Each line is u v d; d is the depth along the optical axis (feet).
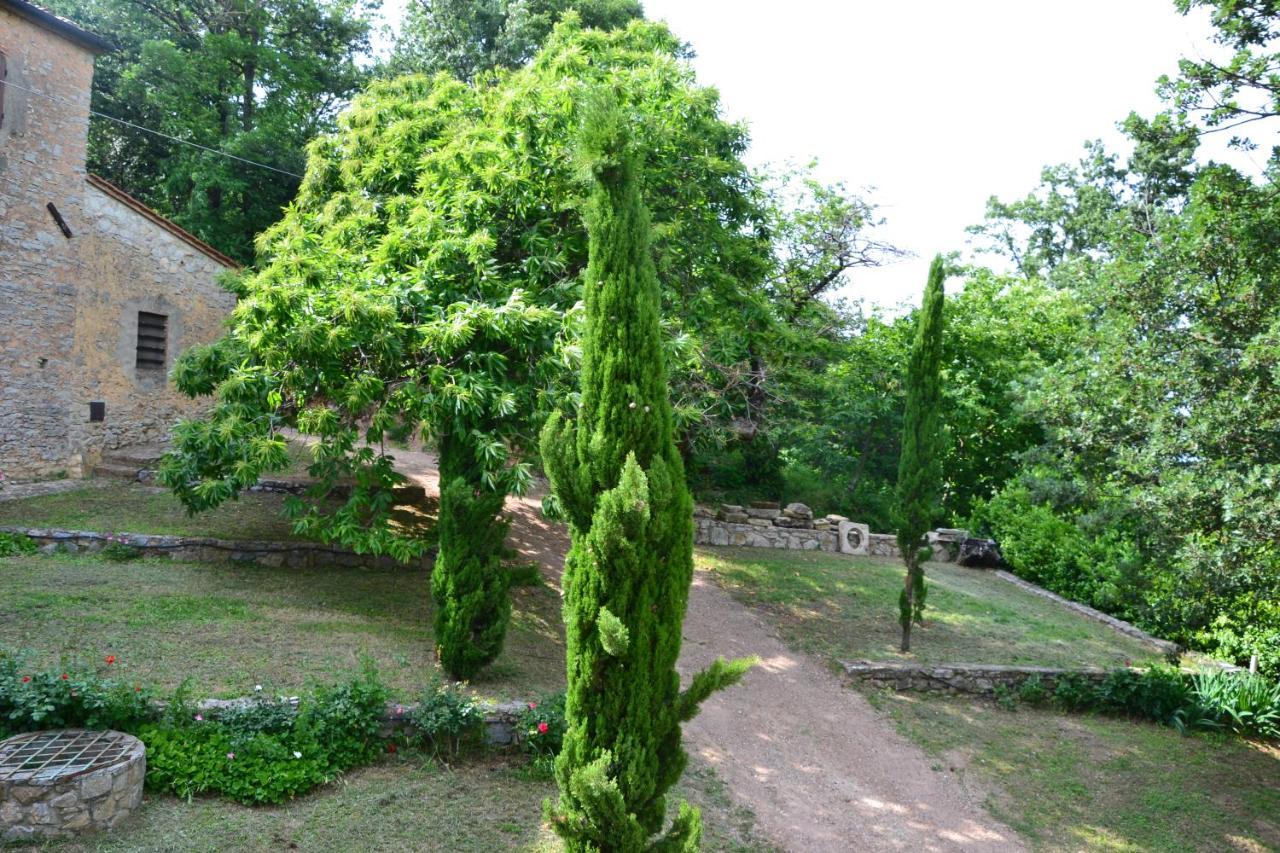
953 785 24.36
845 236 47.39
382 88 36.68
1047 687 31.42
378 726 20.16
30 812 15.31
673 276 34.47
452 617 23.39
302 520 26.63
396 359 25.18
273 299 24.32
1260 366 22.07
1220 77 23.48
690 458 45.21
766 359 41.81
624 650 12.59
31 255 35.73
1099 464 27.55
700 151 34.37
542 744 21.24
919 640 35.17
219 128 59.52
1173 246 25.46
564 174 28.30
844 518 50.67
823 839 20.62
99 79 58.39
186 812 16.98
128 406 41.24
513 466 24.95
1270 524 20.24
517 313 24.39
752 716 26.99
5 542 29.22
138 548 30.63
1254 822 23.84
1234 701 30.12
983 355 58.70
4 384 34.91
